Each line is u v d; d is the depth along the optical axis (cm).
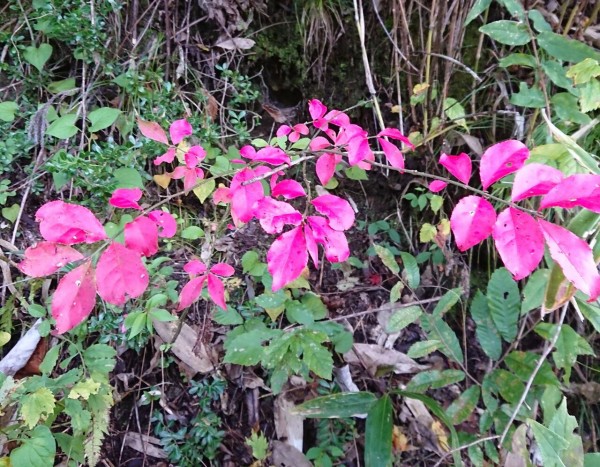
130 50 73
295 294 68
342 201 37
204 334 64
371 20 80
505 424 62
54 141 66
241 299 68
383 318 74
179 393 63
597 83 56
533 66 63
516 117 76
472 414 69
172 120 70
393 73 81
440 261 78
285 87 84
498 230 32
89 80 70
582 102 56
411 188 83
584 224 47
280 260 34
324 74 83
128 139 69
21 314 59
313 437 64
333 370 67
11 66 67
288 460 61
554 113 70
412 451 65
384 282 78
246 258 63
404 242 83
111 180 60
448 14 75
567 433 50
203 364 63
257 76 82
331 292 75
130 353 63
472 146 77
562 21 77
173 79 75
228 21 78
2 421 49
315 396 65
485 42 80
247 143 78
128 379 62
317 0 77
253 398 64
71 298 33
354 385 67
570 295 45
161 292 61
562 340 62
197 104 76
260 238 75
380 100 84
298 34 81
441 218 80
